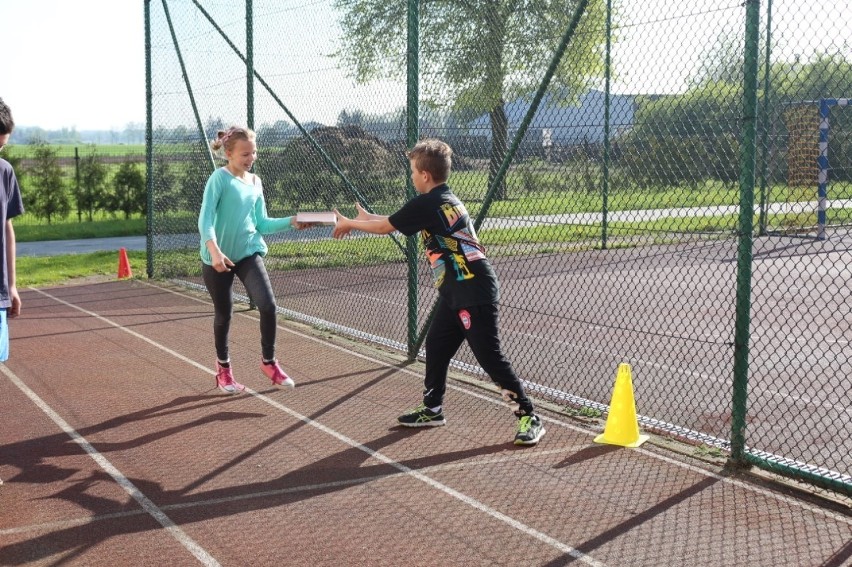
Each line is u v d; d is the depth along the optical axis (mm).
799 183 14141
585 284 12062
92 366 7395
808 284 11859
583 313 10039
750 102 4680
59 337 8656
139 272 13766
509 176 7910
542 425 5562
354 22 8062
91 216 27125
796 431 5496
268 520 4145
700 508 4277
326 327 9023
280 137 9469
